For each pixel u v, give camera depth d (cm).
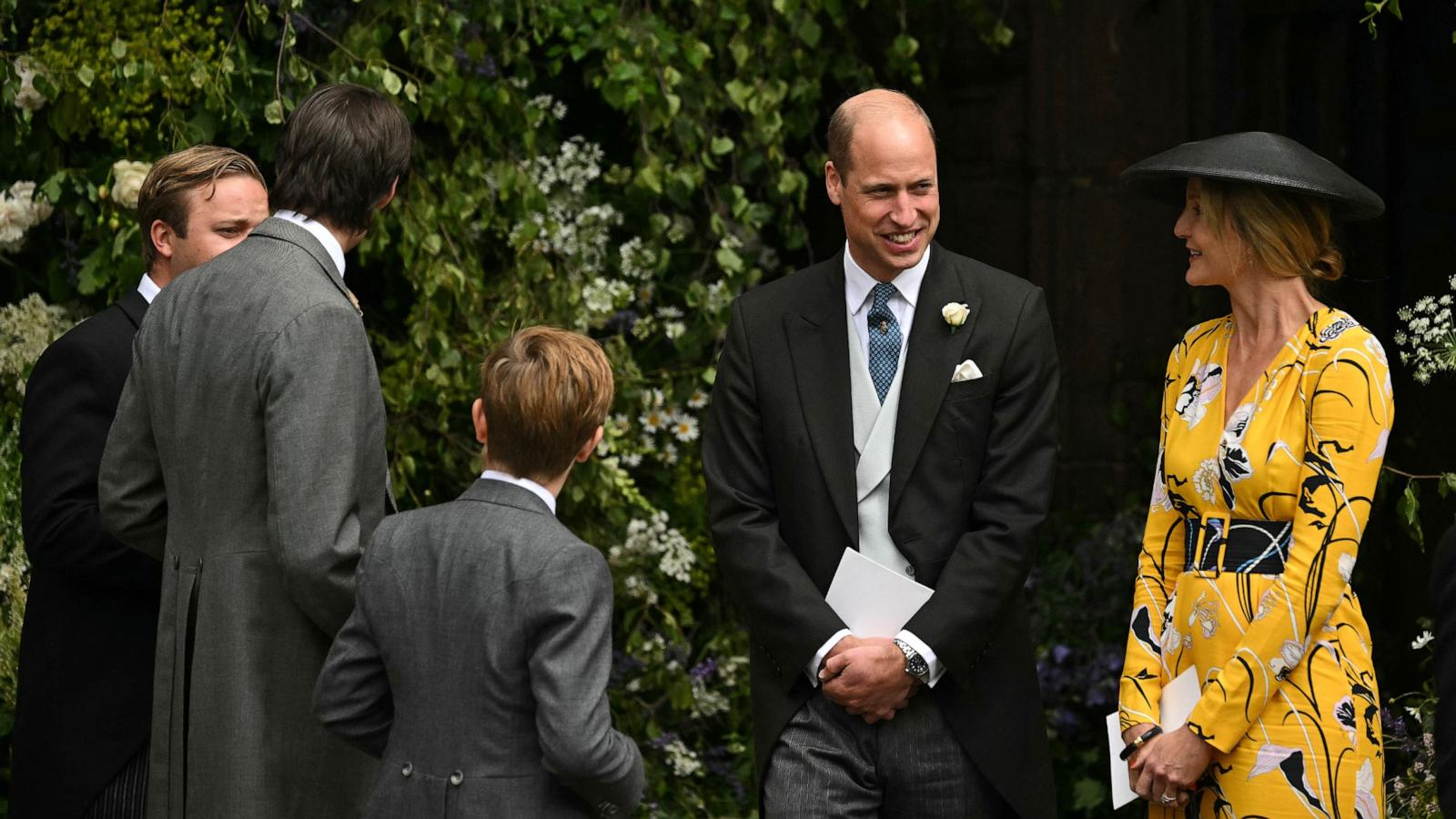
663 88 1087
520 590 516
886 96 678
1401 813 789
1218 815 597
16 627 926
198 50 977
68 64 946
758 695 680
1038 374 680
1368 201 607
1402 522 1149
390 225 1032
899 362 683
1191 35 1320
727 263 1109
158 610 669
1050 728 1111
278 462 579
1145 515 1284
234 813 595
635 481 1138
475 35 1050
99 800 662
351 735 552
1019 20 1355
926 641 638
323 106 631
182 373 610
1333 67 1255
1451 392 1141
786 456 681
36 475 668
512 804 512
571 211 1092
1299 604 570
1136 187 689
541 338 554
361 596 546
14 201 963
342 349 597
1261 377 604
